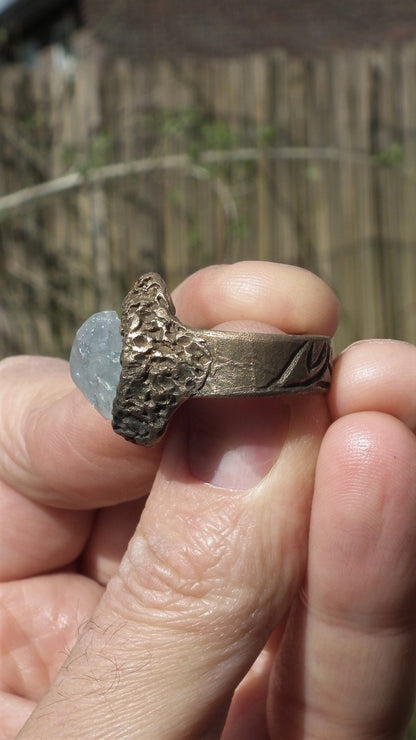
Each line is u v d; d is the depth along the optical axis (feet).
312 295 0.55
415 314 1.44
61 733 0.50
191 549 0.52
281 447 0.53
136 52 2.14
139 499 0.68
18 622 0.65
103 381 0.53
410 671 0.57
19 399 0.64
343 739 0.58
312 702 0.58
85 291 1.41
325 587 0.54
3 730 0.61
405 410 0.53
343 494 0.52
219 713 0.52
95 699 0.51
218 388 0.51
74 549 0.68
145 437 0.52
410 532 0.53
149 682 0.51
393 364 0.53
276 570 0.52
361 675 0.56
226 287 0.56
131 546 0.54
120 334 0.53
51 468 0.62
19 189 1.41
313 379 0.52
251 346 0.50
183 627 0.51
